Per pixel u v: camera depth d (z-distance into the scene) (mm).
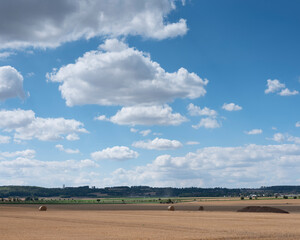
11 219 64500
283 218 65562
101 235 38750
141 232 41781
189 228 46406
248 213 85875
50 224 53125
